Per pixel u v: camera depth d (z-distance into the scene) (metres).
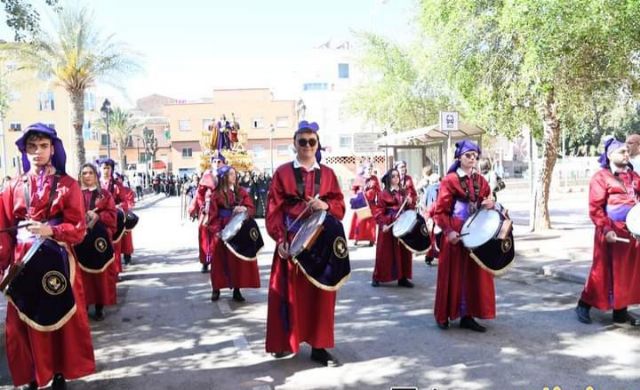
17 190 4.64
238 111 59.69
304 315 5.32
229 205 8.13
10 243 4.63
